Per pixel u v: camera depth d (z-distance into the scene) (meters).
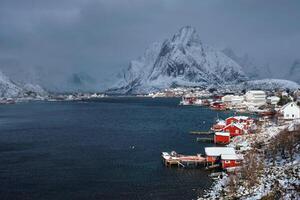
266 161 71.44
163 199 60.38
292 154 71.31
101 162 87.38
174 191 64.19
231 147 91.44
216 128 132.12
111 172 78.06
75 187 68.19
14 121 187.88
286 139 80.88
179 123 162.75
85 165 84.69
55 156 95.00
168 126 153.00
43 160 90.44
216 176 72.06
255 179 61.28
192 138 119.62
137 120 181.00
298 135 82.12
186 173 75.81
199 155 85.19
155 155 94.00
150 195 62.62
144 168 80.94
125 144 110.88
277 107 189.75
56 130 147.38
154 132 136.00
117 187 67.62
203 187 65.62
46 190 66.75
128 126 156.88
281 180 58.47
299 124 96.69
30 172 79.06
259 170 65.19
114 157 92.56
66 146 109.31
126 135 129.88
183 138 120.06
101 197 62.50
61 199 62.06
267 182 59.25
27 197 63.25
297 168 61.84
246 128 117.81
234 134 113.38
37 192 65.69
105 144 111.62
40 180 73.00
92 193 64.69
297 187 54.44
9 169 81.81
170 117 191.50
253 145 90.00
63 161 89.06
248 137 102.44
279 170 63.34
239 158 76.00
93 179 73.19
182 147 103.88
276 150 76.94
